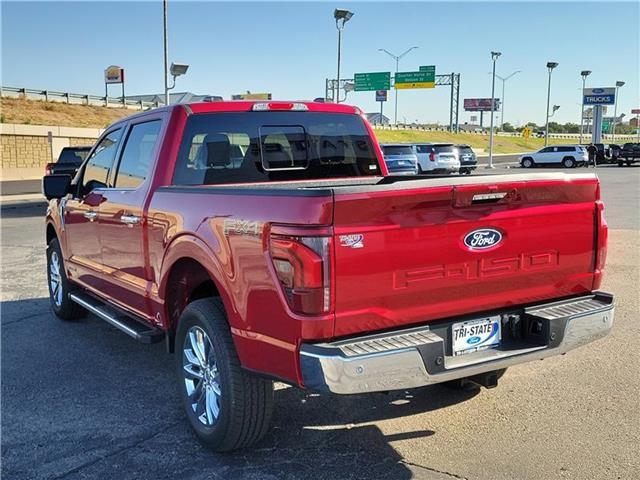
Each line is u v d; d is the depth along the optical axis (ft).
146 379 17.04
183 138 15.23
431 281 11.01
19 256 37.27
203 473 12.00
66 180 19.97
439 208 10.91
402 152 94.58
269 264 10.64
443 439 13.23
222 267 11.86
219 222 11.96
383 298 10.58
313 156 17.57
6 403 15.47
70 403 15.46
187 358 13.53
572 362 17.79
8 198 83.92
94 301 19.61
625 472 11.72
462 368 11.09
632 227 44.24
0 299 26.37
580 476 11.60
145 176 15.76
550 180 12.03
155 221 14.42
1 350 19.58
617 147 169.89
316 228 9.98
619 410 14.49
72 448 13.11
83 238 19.26
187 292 14.25
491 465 12.08
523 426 13.76
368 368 10.08
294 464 12.27
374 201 10.25
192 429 13.88
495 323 12.19
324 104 17.84
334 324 10.20
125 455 12.77
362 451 12.75
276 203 10.64
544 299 12.80
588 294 13.42
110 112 240.12
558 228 12.41
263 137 16.60
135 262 15.79
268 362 10.99
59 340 20.59
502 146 296.71
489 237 11.56
